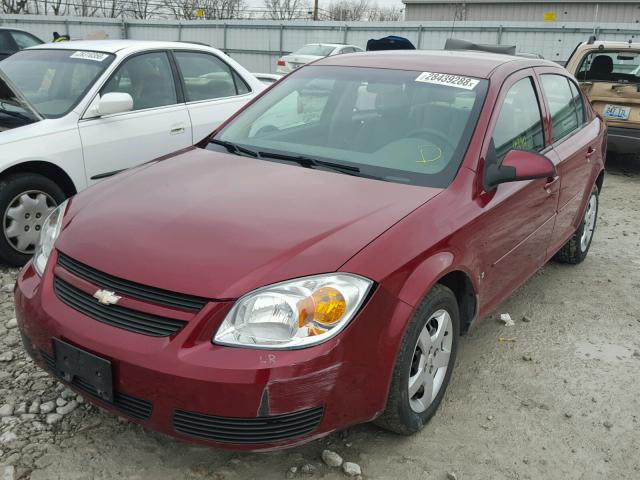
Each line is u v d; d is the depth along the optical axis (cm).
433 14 3472
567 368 356
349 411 238
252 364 216
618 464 278
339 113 357
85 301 243
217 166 323
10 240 443
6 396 299
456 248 280
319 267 233
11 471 251
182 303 226
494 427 298
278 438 225
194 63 579
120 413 235
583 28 2195
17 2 3694
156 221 261
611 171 914
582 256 516
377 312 238
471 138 318
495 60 388
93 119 484
